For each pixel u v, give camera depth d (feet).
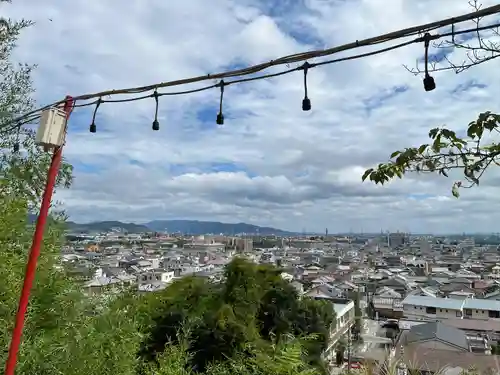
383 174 7.91
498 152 7.10
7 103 15.10
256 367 12.15
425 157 7.61
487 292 141.59
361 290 126.52
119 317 9.59
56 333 7.98
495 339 67.97
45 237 9.21
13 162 11.34
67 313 8.45
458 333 59.00
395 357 11.50
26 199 9.52
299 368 12.78
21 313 5.48
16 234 8.71
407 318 95.96
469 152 7.31
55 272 9.04
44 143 5.47
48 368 7.39
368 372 11.22
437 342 52.80
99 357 8.32
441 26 5.24
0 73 15.90
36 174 10.64
